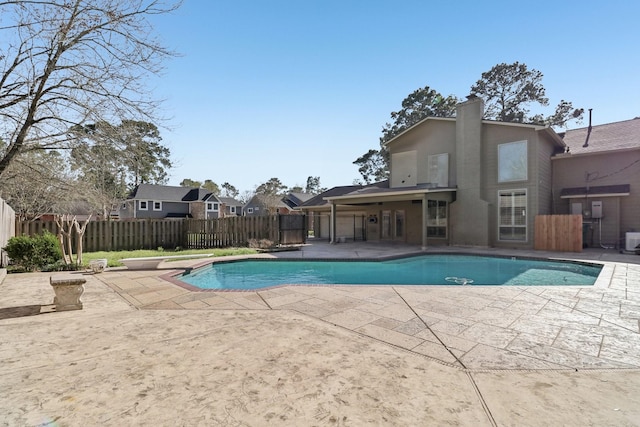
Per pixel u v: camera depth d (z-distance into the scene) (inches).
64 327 163.9
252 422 84.5
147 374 112.1
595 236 564.7
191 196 1514.5
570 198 589.0
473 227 584.4
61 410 90.6
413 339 145.7
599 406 91.9
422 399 95.5
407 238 695.7
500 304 205.8
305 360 122.9
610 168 558.6
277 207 1541.6
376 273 392.8
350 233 844.6
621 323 167.6
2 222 362.3
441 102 1251.2
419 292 240.5
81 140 293.0
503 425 82.8
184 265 382.6
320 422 84.4
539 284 319.6
